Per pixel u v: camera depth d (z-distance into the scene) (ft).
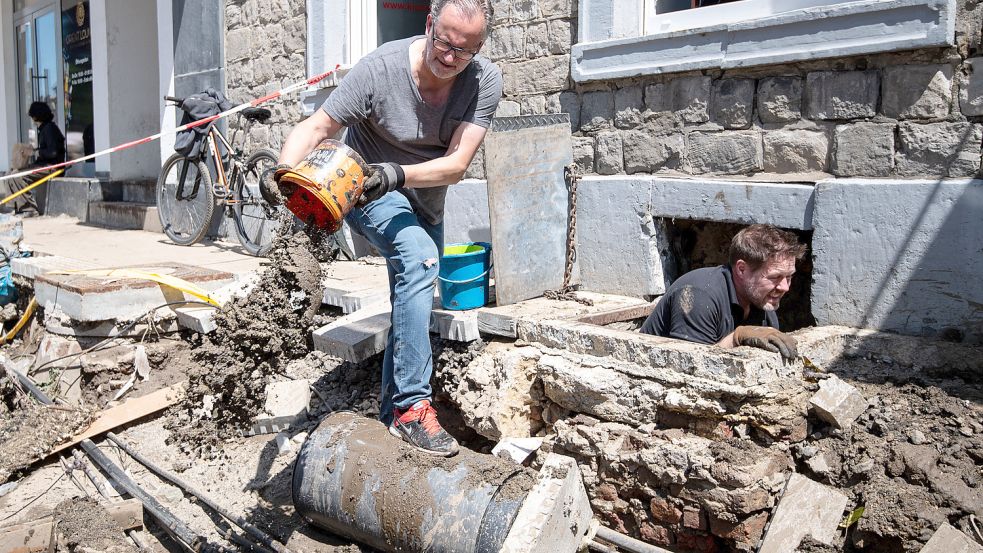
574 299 16.39
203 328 18.53
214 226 29.86
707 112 16.49
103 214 37.01
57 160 42.52
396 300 12.32
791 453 11.91
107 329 18.98
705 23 17.01
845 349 13.67
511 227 16.14
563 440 13.35
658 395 12.51
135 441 16.97
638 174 17.62
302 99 25.98
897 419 11.85
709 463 11.50
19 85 51.70
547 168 16.90
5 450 16.30
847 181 14.29
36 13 47.73
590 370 13.42
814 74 14.97
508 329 14.85
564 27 18.72
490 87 12.23
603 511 12.84
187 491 14.98
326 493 12.34
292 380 17.61
